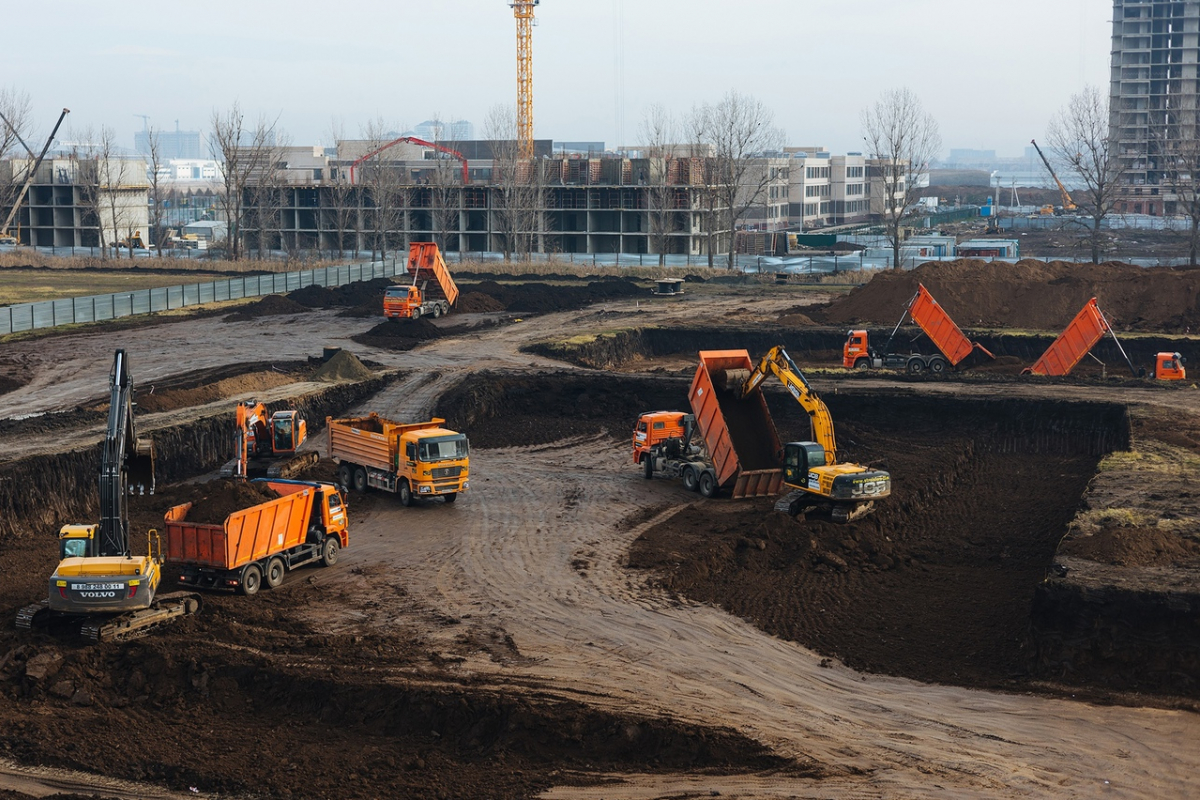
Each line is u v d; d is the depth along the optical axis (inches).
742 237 5994.1
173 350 2687.0
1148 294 2874.0
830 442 1485.0
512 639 1093.1
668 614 1166.3
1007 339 2677.2
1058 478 1736.0
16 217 6422.2
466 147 7475.4
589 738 893.8
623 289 3789.4
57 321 3038.9
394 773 845.8
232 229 5679.1
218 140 5354.3
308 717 949.2
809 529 1406.3
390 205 5708.7
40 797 801.6
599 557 1352.1
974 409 2006.6
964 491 1674.5
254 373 2231.8
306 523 1282.0
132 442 1120.2
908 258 4813.0
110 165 6417.3
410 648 1064.2
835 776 841.5
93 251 5816.9
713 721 919.0
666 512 1551.4
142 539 1378.0
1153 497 1349.7
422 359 2598.4
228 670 995.9
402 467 1565.0
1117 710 949.8
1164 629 997.8
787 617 1162.0
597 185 5728.3
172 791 820.6
